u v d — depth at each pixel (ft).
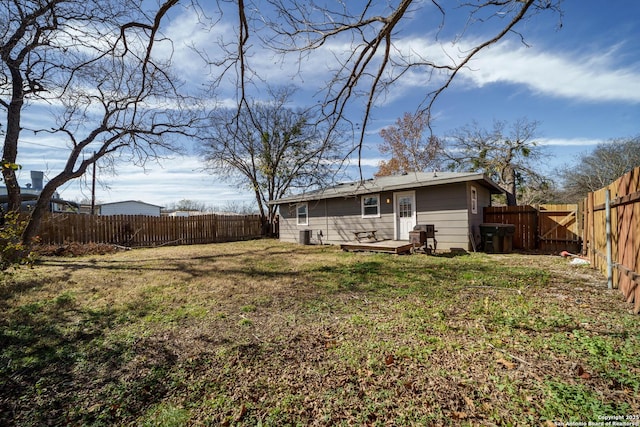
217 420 6.65
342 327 11.53
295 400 7.22
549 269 22.20
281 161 62.44
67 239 39.22
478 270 22.02
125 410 7.08
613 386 7.15
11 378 8.41
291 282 19.36
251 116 11.86
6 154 25.53
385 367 8.52
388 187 36.63
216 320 12.64
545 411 6.41
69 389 7.91
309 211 49.39
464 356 8.93
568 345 9.24
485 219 38.96
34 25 15.96
